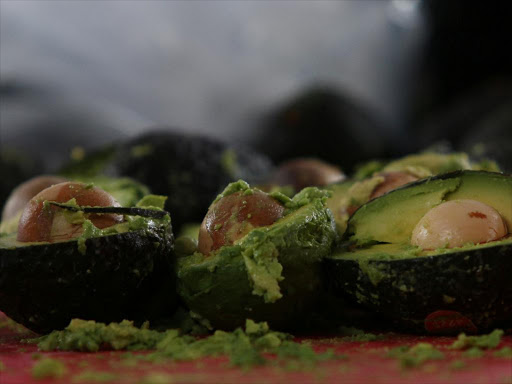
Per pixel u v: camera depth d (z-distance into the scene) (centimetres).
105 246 37
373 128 119
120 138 125
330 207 46
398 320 38
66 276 37
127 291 38
